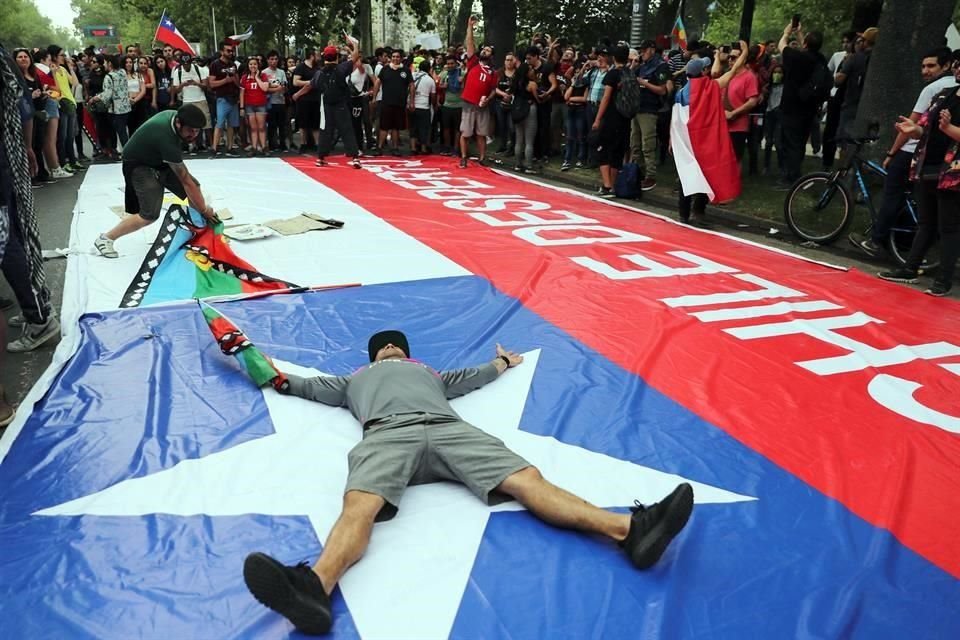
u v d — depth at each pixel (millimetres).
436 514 3197
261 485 3416
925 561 3137
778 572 3023
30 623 2590
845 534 3285
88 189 10281
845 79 11062
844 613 2799
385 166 13328
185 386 4355
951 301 6547
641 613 2734
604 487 3539
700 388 4648
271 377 4277
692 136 8938
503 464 3195
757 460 3857
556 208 9969
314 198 10023
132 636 2553
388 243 7770
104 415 3996
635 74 11062
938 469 3838
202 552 2971
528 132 13164
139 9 46281
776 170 12672
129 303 5688
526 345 5219
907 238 7617
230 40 15961
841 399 4559
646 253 7746
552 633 2625
